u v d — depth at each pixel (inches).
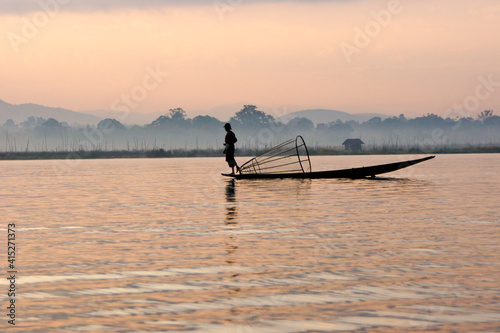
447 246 597.6
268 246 609.9
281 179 1749.5
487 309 375.2
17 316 370.3
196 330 340.5
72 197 1224.2
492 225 749.9
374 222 787.4
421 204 1016.9
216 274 480.1
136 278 467.8
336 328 341.7
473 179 1697.8
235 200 1125.1
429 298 401.4
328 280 455.5
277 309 379.2
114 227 764.6
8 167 3127.5
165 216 879.7
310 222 794.2
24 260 543.8
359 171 1774.1
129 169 2682.1
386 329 339.6
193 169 2591.0
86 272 490.9
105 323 355.3
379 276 467.2
